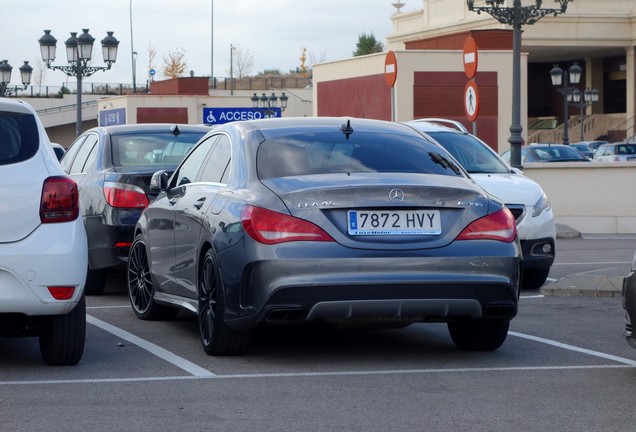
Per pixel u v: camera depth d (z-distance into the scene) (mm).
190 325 9430
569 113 68688
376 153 7840
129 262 10055
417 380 6883
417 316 7152
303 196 7059
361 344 8344
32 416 5871
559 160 34188
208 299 7719
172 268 8742
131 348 8156
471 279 7109
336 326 7281
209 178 8336
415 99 44969
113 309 10562
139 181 10953
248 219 7113
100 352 7980
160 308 9602
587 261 15359
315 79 51812
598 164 21359
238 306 7176
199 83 64750
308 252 6941
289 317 7012
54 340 7215
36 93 76438
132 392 6500
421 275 7016
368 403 6199
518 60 21594
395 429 5594
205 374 7066
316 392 6500
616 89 66812
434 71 45062
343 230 7020
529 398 6344
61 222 6980
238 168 7754
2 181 6867
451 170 7852
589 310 10367
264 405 6148
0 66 38469
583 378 6973
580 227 21469
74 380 6875
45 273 6848
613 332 8977
